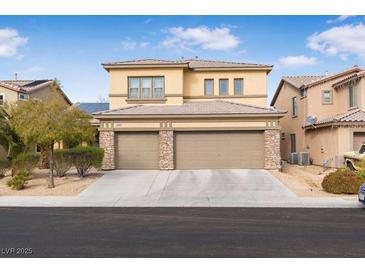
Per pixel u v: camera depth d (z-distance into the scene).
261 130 20.22
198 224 9.29
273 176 17.70
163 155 20.08
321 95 25.02
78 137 15.70
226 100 24.86
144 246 7.26
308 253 6.77
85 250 7.01
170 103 23.44
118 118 20.27
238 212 10.98
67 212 11.10
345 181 13.80
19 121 14.88
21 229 8.77
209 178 17.28
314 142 24.41
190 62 26.58
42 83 30.25
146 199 13.21
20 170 16.81
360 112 21.42
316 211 11.09
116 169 20.42
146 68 23.62
